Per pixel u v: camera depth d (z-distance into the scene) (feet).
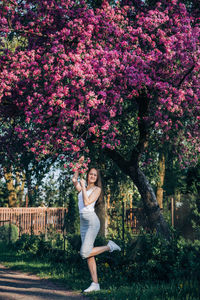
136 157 34.78
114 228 42.57
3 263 37.78
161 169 47.80
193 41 27.86
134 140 39.58
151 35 29.71
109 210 44.24
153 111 31.89
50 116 30.19
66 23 31.99
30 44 33.83
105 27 30.48
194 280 20.59
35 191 47.55
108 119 28.99
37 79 30.42
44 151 29.91
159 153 42.57
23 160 41.57
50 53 29.76
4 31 31.58
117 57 28.02
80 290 22.20
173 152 36.76
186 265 22.86
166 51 27.99
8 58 31.01
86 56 28.14
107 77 27.99
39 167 42.75
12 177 44.96
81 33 30.37
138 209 34.58
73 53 30.53
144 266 24.91
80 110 27.22
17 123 38.81
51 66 28.68
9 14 32.81
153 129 33.96
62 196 48.39
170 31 30.76
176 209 29.27
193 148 34.78
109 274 26.25
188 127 34.04
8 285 24.36
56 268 32.01
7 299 19.61
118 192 50.19
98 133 29.35
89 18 30.42
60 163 40.73
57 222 52.08
